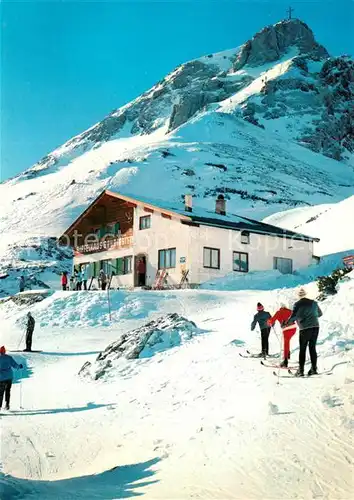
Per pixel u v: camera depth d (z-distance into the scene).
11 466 8.70
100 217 44.19
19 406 13.52
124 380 14.60
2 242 88.19
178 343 16.89
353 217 56.53
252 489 6.36
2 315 30.72
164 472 7.57
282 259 40.72
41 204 115.19
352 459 6.82
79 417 11.74
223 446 7.98
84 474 8.16
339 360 10.98
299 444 7.45
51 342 23.45
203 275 35.94
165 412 10.91
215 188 114.62
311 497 5.98
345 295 14.80
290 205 105.44
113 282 41.12
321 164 169.62
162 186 114.75
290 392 9.60
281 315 12.26
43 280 63.56
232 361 13.14
